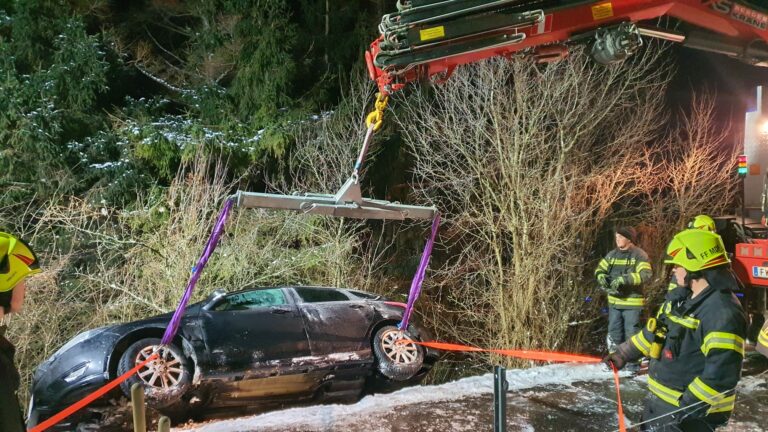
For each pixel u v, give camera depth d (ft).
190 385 18.56
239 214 31.89
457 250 41.60
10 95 39.47
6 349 6.95
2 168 37.99
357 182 11.68
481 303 34.30
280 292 21.76
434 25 9.92
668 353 9.97
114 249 32.50
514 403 19.04
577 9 10.07
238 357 19.21
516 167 30.32
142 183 40.50
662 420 9.95
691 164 37.52
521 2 9.93
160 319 19.36
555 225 30.04
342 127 40.22
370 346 21.66
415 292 16.92
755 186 24.71
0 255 7.04
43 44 44.75
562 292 31.14
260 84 47.32
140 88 53.47
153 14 56.75
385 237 44.16
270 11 47.88
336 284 33.50
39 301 28.22
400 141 45.52
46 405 17.87
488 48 9.93
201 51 51.39
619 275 22.81
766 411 17.93
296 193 36.29
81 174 41.14
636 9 10.06
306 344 20.40
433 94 39.99
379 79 10.76
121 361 18.02
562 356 26.63
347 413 18.06
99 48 47.32
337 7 53.57
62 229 34.65
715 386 9.16
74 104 43.27
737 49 11.73
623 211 38.93
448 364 35.01
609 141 35.55
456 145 33.24
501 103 33.04
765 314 22.38
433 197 37.88
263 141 42.04
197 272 14.21
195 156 38.24
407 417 17.67
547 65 31.32
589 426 16.97
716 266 9.61
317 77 52.01
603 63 10.55
